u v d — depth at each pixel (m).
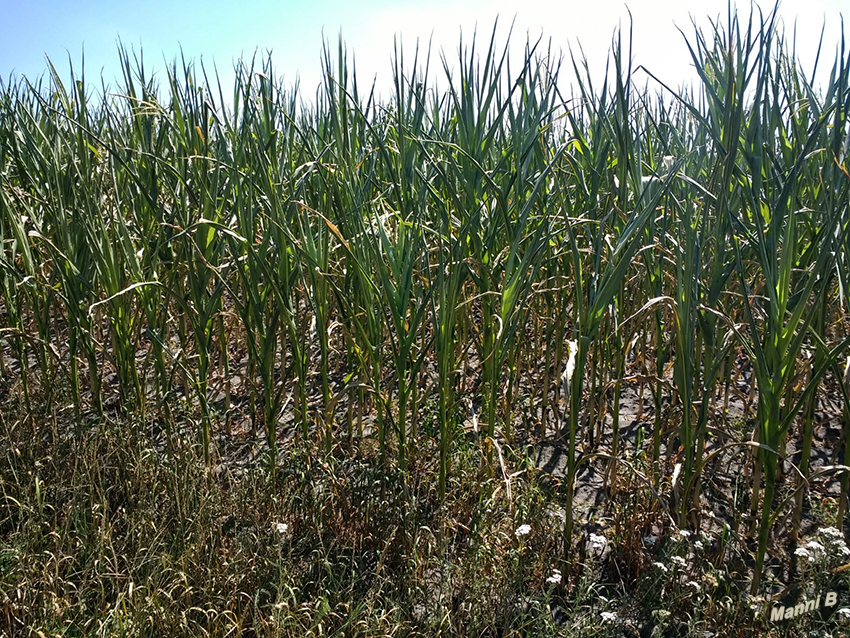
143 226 3.96
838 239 2.46
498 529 2.81
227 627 2.31
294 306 3.79
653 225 3.09
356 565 2.73
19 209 4.24
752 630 2.30
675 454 3.54
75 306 3.47
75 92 3.87
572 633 2.28
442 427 2.88
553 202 3.56
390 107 4.26
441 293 2.81
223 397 4.33
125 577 2.51
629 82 2.99
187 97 3.94
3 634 2.21
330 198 3.75
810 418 2.81
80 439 3.35
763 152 2.85
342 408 4.10
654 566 2.52
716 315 2.71
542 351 4.67
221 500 3.05
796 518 2.86
